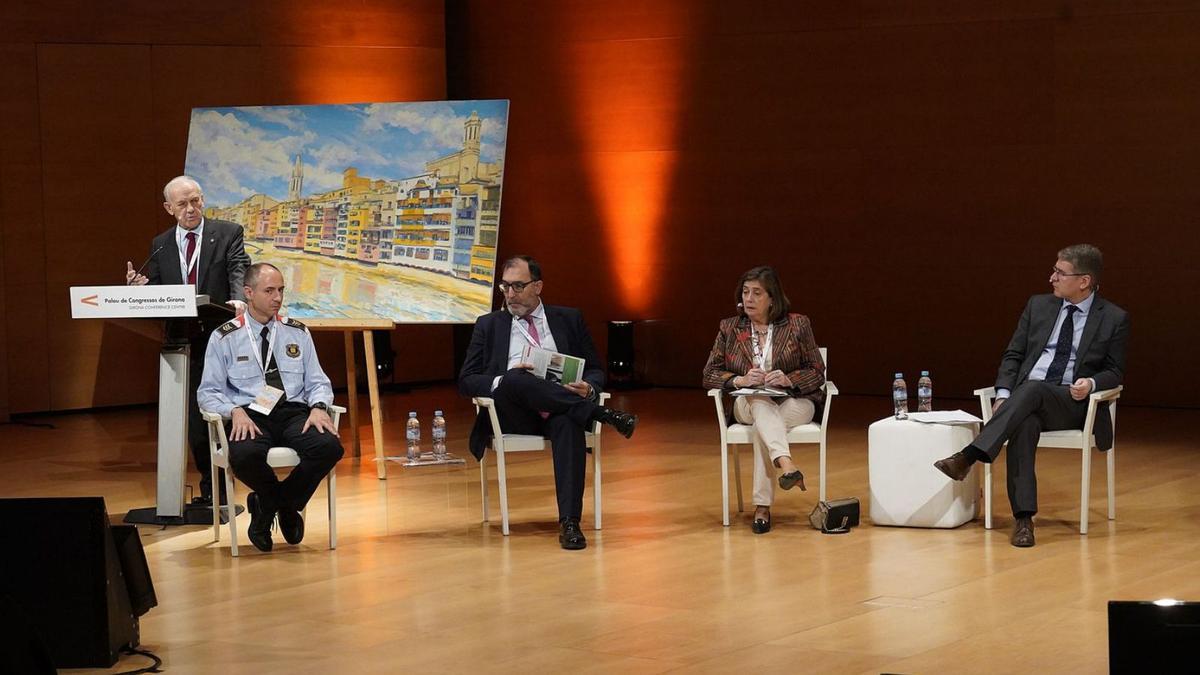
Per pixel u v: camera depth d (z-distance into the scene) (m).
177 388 6.26
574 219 11.88
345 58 11.32
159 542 5.89
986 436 5.57
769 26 10.97
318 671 3.93
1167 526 5.81
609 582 4.98
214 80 10.84
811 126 10.88
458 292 7.89
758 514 5.87
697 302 11.45
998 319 10.31
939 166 10.43
